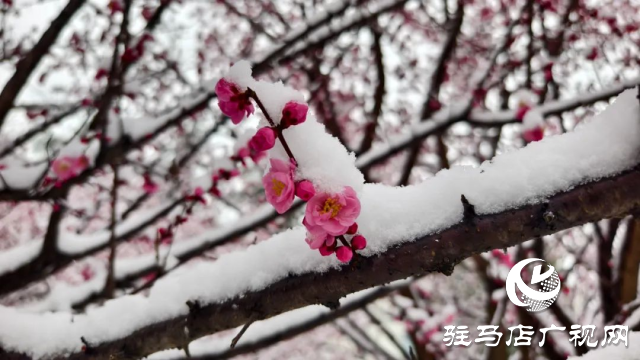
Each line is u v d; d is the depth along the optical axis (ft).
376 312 17.04
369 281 3.89
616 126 3.55
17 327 4.95
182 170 12.64
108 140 8.38
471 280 20.12
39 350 4.81
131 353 4.64
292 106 3.49
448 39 12.60
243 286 4.27
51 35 7.46
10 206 15.43
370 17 10.38
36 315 5.15
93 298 8.38
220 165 9.77
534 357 12.53
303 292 4.07
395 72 17.07
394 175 15.64
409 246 3.76
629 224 11.31
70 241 8.52
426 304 17.17
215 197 11.48
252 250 4.44
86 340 4.71
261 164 11.64
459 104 9.17
